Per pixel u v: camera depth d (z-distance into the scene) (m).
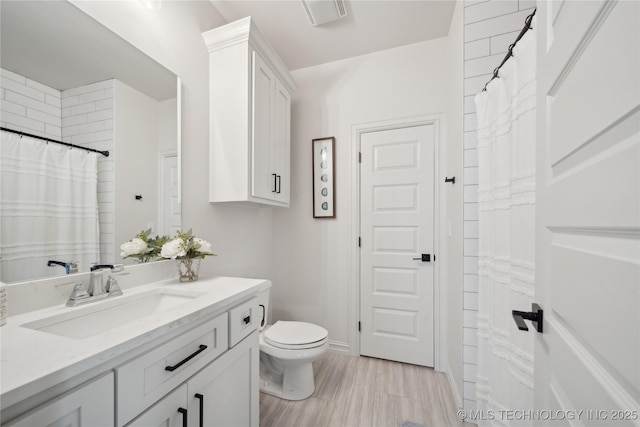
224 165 1.59
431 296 2.10
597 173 0.41
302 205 2.46
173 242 1.24
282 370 1.81
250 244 2.15
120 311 1.00
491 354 1.24
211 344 0.92
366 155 2.29
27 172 0.86
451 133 1.91
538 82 0.68
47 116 0.92
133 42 1.22
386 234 2.22
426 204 2.13
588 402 0.43
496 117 1.24
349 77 2.33
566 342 0.52
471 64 1.51
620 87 0.36
